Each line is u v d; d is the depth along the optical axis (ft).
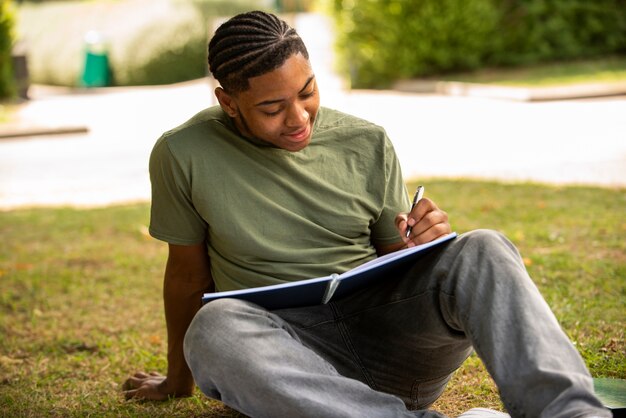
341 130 8.86
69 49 63.57
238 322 7.34
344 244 8.69
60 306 15.21
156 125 42.65
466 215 20.13
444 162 28.89
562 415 6.35
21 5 73.92
